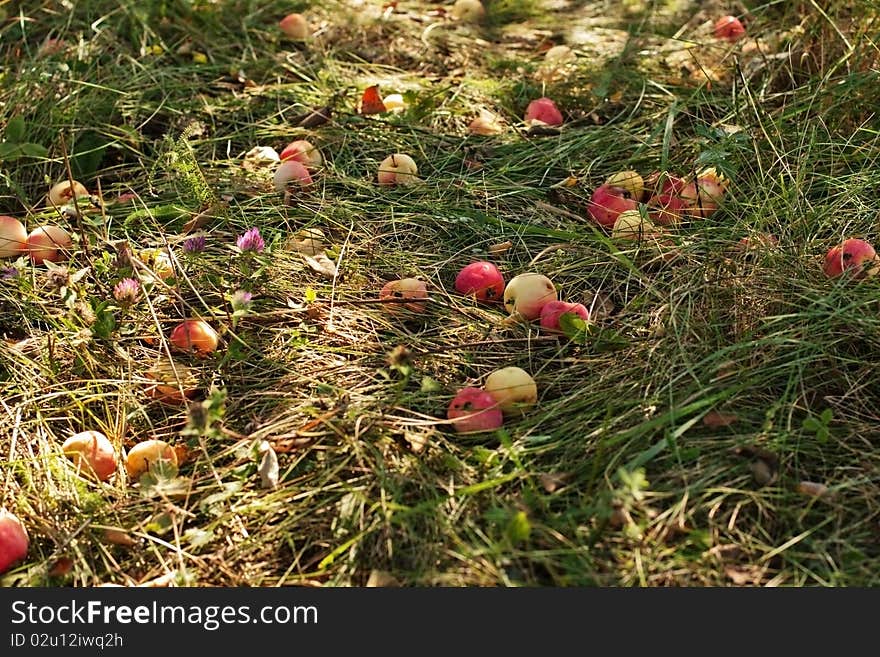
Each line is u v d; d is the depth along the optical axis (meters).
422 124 3.32
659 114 3.24
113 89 3.30
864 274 2.41
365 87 3.53
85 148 3.15
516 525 1.80
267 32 3.80
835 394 2.19
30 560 1.98
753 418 2.11
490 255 2.74
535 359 2.37
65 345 2.43
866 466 2.00
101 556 1.98
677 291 2.44
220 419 2.07
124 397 2.29
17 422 2.21
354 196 2.96
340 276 2.64
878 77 3.06
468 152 3.18
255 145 3.23
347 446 2.10
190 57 3.68
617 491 1.84
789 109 3.11
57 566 1.94
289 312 2.51
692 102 3.27
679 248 2.56
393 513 1.94
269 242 2.77
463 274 2.58
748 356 2.22
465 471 2.03
